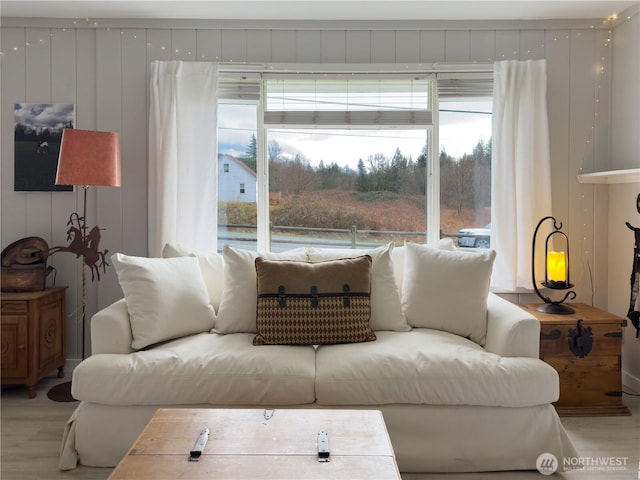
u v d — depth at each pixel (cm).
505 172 324
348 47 337
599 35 335
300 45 336
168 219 324
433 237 348
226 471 132
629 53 315
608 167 338
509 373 210
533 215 326
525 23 333
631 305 295
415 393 210
